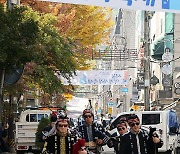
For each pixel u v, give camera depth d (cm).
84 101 7494
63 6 3466
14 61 1714
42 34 2245
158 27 6334
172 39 5466
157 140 1363
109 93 9581
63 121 1267
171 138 3388
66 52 2508
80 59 3950
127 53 6656
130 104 6688
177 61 5328
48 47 2328
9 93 3072
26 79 2866
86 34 3766
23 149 3397
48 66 2566
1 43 1689
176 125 3438
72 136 1309
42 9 3191
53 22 2548
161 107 5250
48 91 2634
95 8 3681
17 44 1708
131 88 6412
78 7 3591
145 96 4231
